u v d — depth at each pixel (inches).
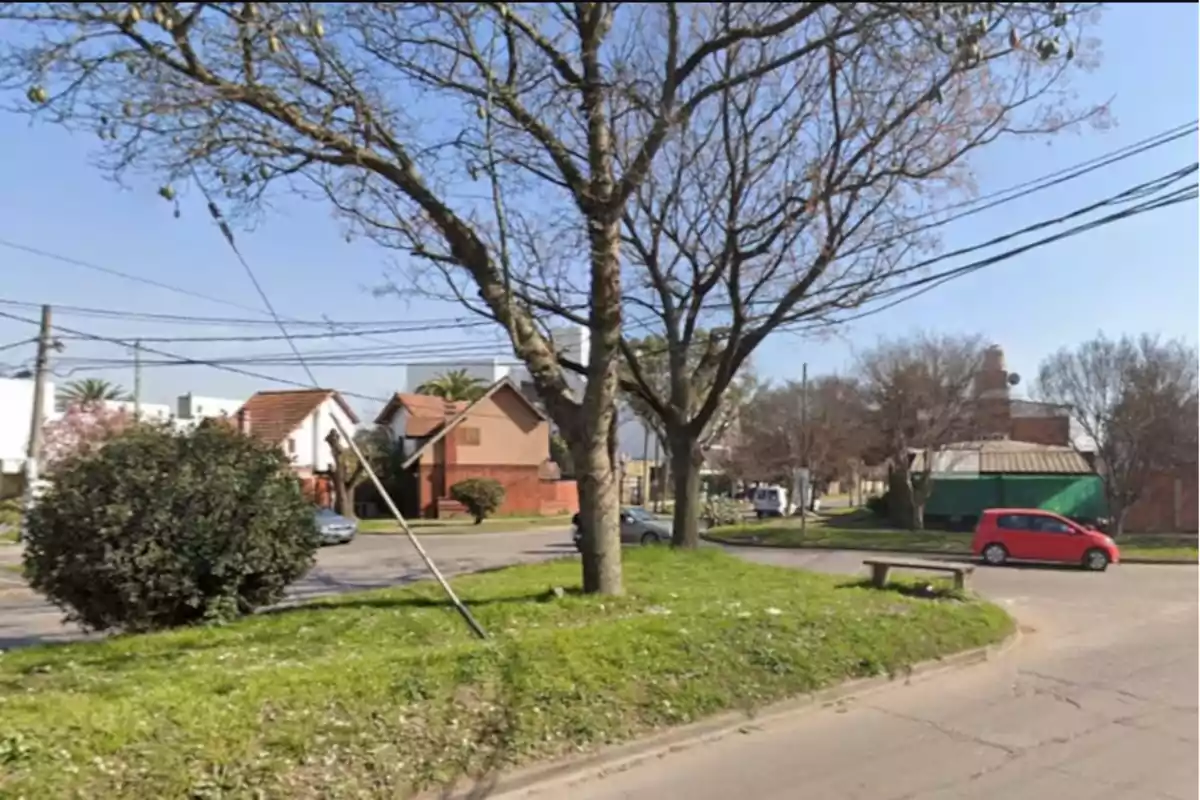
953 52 269.4
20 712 217.8
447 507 1887.3
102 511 345.1
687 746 265.6
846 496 3590.1
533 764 235.6
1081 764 249.0
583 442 420.5
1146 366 1262.3
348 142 359.9
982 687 343.9
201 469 368.5
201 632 343.6
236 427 425.7
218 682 248.8
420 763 223.8
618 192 386.0
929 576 641.6
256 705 231.1
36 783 183.6
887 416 1539.1
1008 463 1689.2
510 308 408.2
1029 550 967.0
